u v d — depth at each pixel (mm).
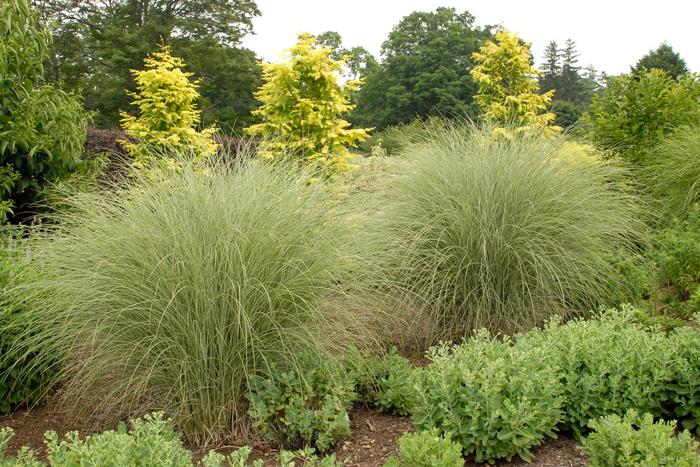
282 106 8062
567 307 5426
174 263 3541
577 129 7773
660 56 38125
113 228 3875
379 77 33812
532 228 5301
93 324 3678
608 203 5941
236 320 3512
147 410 3703
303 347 3777
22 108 5777
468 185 5441
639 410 3459
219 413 3572
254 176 4219
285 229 3848
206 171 4176
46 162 5914
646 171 8242
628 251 6180
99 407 3822
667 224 7406
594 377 3496
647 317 5055
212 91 29297
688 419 3650
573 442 3486
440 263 5262
